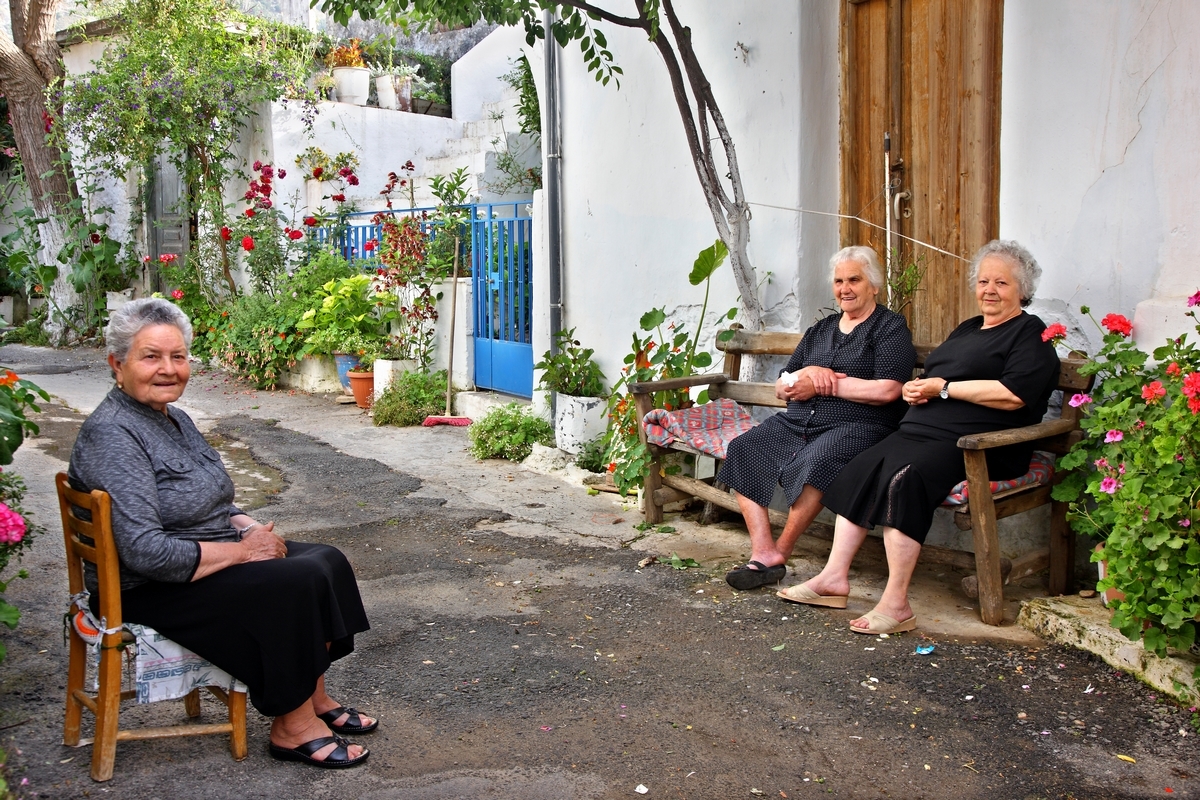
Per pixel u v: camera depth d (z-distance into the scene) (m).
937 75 4.82
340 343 9.03
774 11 5.18
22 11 12.48
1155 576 3.10
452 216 8.63
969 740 2.93
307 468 6.60
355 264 9.91
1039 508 4.37
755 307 5.30
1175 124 3.77
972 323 4.19
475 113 12.39
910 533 3.72
